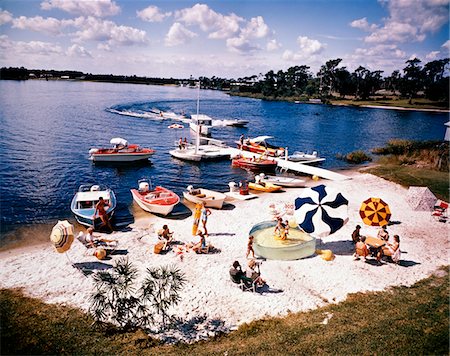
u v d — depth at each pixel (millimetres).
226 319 11805
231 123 67875
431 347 9781
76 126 56250
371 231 19406
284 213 21906
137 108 85000
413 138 57906
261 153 41219
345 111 109312
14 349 9852
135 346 10281
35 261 15453
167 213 21094
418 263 15883
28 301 12328
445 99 131625
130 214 21734
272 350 9891
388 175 31062
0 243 17641
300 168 34094
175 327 11320
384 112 108875
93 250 16453
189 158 37594
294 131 64375
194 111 90500
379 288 13727
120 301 11055
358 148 49219
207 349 10156
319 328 10969
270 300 12898
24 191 26359
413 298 12734
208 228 19453
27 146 40969
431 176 30203
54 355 9734
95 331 10891
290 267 15305
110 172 32781
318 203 15539
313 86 171250
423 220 21156
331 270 15094
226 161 38750
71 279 13945
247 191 25875
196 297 12961
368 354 9578
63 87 159125
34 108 74250
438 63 132375
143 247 16938
